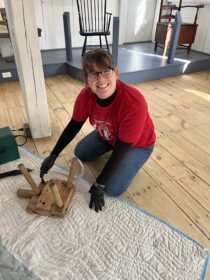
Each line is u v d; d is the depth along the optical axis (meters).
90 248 0.99
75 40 3.63
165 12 3.72
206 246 1.02
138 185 1.34
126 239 1.03
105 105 1.04
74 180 1.32
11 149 1.42
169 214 1.17
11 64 2.87
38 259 0.94
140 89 2.66
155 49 3.55
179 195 1.28
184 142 1.73
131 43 4.03
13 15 1.28
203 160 1.55
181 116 2.09
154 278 0.89
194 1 3.22
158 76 2.97
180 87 2.73
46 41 3.48
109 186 1.18
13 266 0.90
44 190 1.17
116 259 0.95
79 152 1.47
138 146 1.23
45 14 3.28
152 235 1.04
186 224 1.12
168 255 0.97
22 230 1.05
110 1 3.48
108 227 1.07
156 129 1.88
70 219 1.10
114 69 0.91
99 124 1.17
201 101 2.38
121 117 1.02
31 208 1.11
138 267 0.92
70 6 3.34
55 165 1.44
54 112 2.13
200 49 3.57
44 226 1.07
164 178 1.39
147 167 1.47
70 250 0.98
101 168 1.45
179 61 3.09
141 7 3.74
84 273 0.90
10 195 1.23
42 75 1.50
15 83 2.77
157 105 2.28
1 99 2.35
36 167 1.42
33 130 1.68
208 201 1.25
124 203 1.19
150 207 1.21
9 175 1.34
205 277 0.90
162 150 1.63
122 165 1.18
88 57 0.88
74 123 1.22
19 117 2.02
